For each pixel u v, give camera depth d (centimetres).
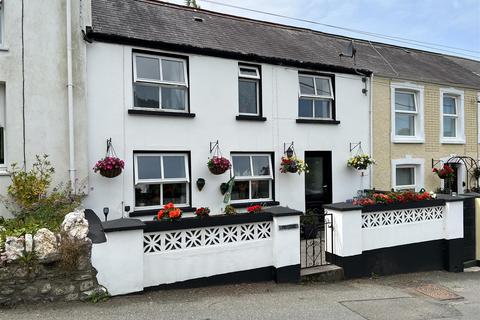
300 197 1033
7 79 717
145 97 869
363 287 677
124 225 536
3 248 489
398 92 1238
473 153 1406
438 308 589
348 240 723
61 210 669
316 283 680
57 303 501
